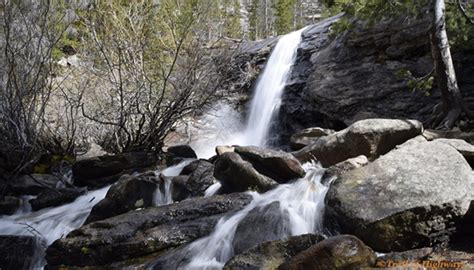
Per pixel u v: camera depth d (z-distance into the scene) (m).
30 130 7.52
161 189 5.96
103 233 4.71
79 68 9.69
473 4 8.62
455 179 4.31
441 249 4.02
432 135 6.35
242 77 13.09
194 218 4.83
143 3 8.94
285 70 12.47
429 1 7.88
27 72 7.56
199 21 8.77
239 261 3.92
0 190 6.88
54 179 7.34
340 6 9.30
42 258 5.25
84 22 9.08
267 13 36.56
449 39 8.24
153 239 4.51
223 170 5.58
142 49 8.38
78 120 8.83
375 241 4.01
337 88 9.84
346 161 5.33
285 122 11.48
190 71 8.20
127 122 8.66
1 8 7.71
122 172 7.46
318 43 12.14
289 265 3.62
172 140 10.88
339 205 4.33
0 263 5.09
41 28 7.94
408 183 4.32
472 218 4.05
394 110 8.80
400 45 9.38
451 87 7.23
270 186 5.27
